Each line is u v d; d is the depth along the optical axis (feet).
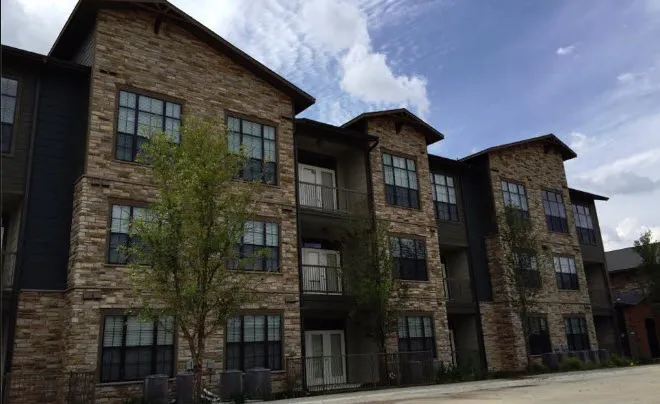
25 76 56.80
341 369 76.59
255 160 67.67
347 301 72.59
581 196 121.29
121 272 54.08
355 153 84.69
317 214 73.67
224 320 51.03
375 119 84.23
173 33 64.34
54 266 53.88
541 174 108.17
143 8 61.52
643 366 95.35
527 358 85.46
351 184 84.38
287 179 70.13
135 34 61.21
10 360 49.62
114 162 56.34
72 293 51.55
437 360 76.02
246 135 67.72
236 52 67.87
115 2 59.21
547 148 111.24
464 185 98.07
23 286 51.90
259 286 63.72
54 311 52.85
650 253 116.98
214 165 47.98
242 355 60.44
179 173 47.44
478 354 86.43
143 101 60.08
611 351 115.65
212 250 47.24
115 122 57.47
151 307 49.44
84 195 53.83
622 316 122.52
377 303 69.92
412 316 78.79
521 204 101.55
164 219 48.06
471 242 94.73
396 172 84.17
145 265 52.37
